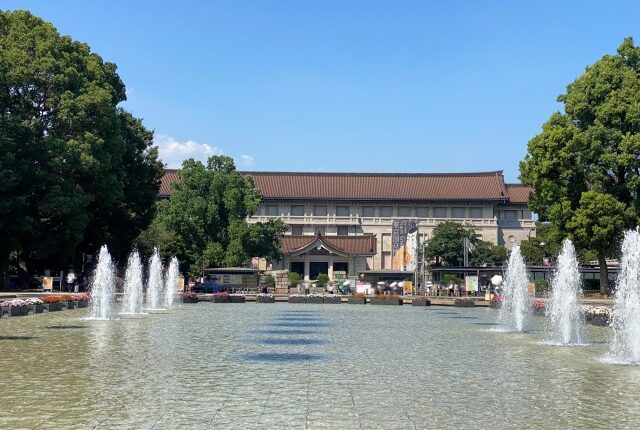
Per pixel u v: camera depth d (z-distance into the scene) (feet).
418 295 235.81
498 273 250.16
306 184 415.03
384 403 45.98
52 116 186.80
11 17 189.98
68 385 51.39
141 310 146.82
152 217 241.76
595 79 188.24
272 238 299.17
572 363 67.67
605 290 192.54
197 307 173.17
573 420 41.57
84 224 184.44
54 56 184.65
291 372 59.26
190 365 62.90
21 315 124.06
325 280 312.71
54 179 175.63
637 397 49.19
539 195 196.03
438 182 416.05
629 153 175.83
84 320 116.47
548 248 278.46
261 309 165.27
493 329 110.11
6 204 164.86
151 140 251.19
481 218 404.57
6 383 52.11
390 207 409.69
